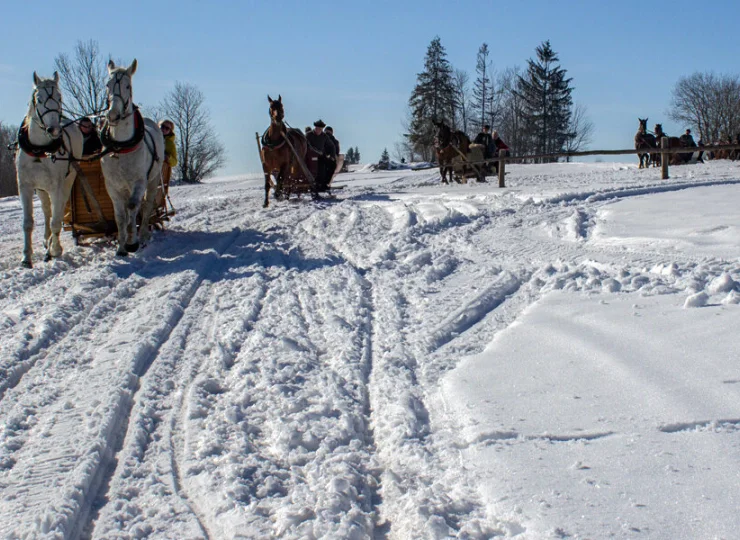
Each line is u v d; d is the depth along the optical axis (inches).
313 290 337.1
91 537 146.4
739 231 352.8
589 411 180.9
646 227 389.4
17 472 170.2
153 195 480.7
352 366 229.3
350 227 511.5
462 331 261.6
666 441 161.8
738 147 597.3
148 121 474.9
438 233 446.6
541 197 521.7
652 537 128.8
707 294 250.5
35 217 792.3
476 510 147.2
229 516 150.3
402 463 169.8
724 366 195.8
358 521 146.5
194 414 200.5
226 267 399.9
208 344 260.5
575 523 135.3
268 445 183.0
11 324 287.4
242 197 892.0
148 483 166.1
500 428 176.2
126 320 292.4
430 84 2947.8
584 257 343.3
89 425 192.5
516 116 3043.8
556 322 251.9
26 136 408.8
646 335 226.5
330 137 807.7
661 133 1179.3
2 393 220.5
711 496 138.9
